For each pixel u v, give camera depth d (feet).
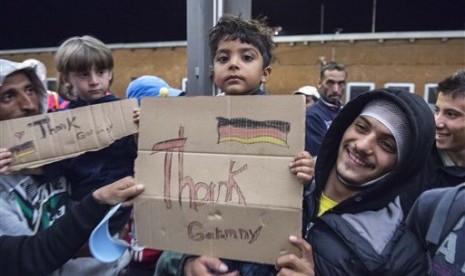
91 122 3.82
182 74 38.99
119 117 3.95
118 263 4.12
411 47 32.55
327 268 2.97
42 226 3.64
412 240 3.07
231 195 3.08
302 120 2.95
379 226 3.04
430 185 4.91
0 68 3.45
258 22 5.01
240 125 3.09
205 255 3.14
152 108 3.31
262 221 3.00
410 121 2.98
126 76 41.52
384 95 3.11
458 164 5.02
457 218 3.13
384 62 33.37
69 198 4.05
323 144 3.45
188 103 3.22
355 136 3.17
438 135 5.01
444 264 3.10
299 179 2.90
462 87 4.85
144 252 5.21
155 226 3.26
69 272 3.73
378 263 2.83
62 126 3.70
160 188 3.24
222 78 4.58
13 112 3.63
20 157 3.51
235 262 3.31
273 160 3.00
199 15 5.25
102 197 3.21
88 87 5.42
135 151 4.74
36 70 3.71
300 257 2.90
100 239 3.21
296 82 35.76
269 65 5.02
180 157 3.22
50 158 3.63
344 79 10.23
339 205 3.20
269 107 3.02
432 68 32.09
